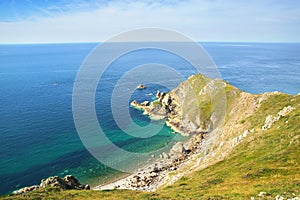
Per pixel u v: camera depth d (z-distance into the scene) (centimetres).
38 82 18812
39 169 6569
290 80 19362
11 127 9069
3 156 7094
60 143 7925
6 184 5900
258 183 2698
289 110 4831
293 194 2066
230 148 4809
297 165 2945
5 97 13825
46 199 2931
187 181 3888
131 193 3409
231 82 18150
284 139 3819
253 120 5556
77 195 3212
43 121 9694
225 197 2367
